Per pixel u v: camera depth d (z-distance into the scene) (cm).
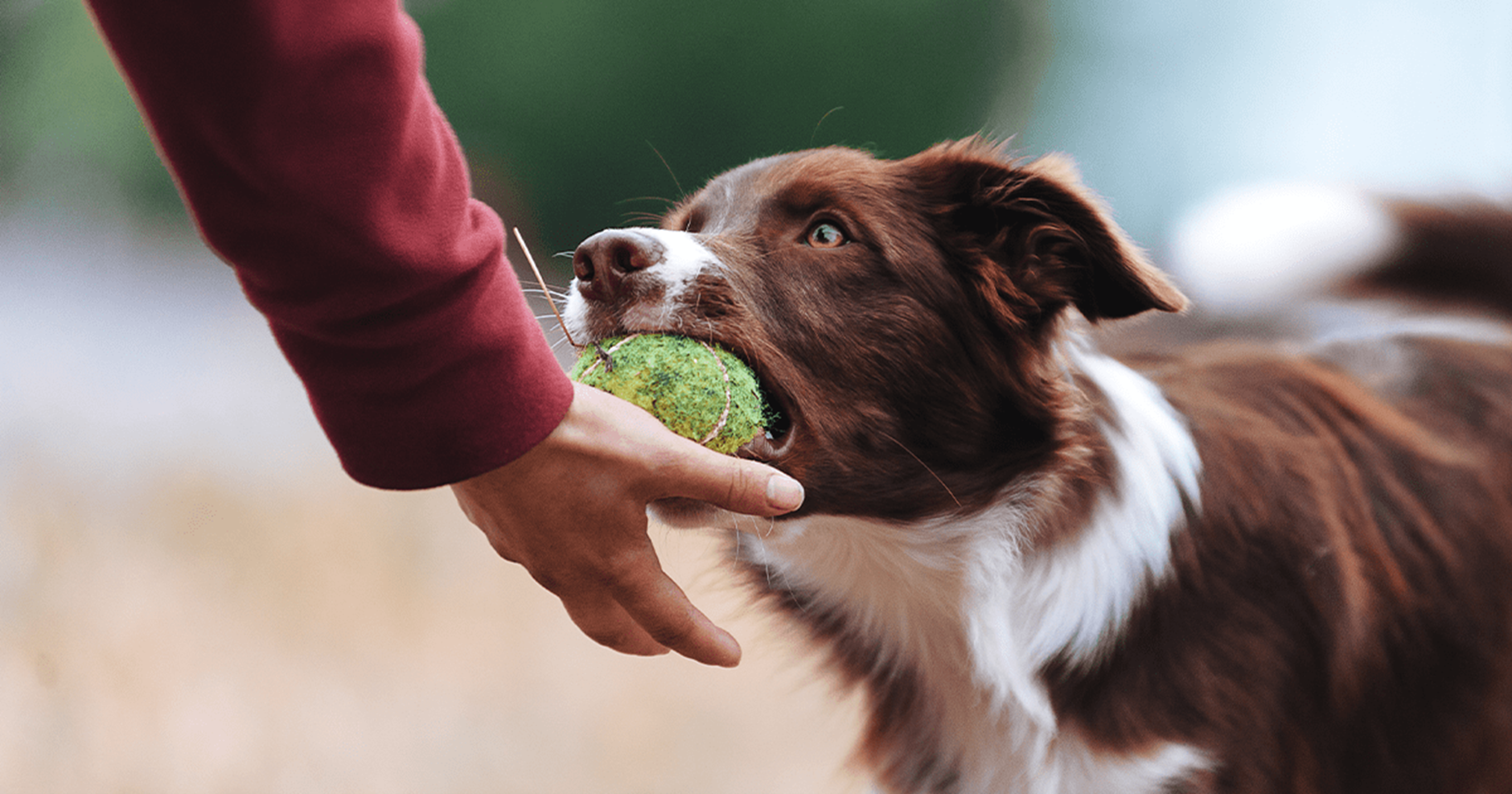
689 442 200
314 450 677
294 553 538
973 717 294
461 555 569
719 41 2006
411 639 496
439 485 182
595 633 218
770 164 296
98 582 475
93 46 2058
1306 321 403
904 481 278
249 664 457
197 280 1521
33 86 2069
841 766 328
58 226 1867
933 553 286
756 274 265
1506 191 400
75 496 535
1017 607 285
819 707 432
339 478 636
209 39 143
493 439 179
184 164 156
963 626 289
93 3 146
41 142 2052
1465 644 308
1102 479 285
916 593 292
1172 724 274
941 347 279
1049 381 286
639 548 202
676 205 342
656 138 2047
